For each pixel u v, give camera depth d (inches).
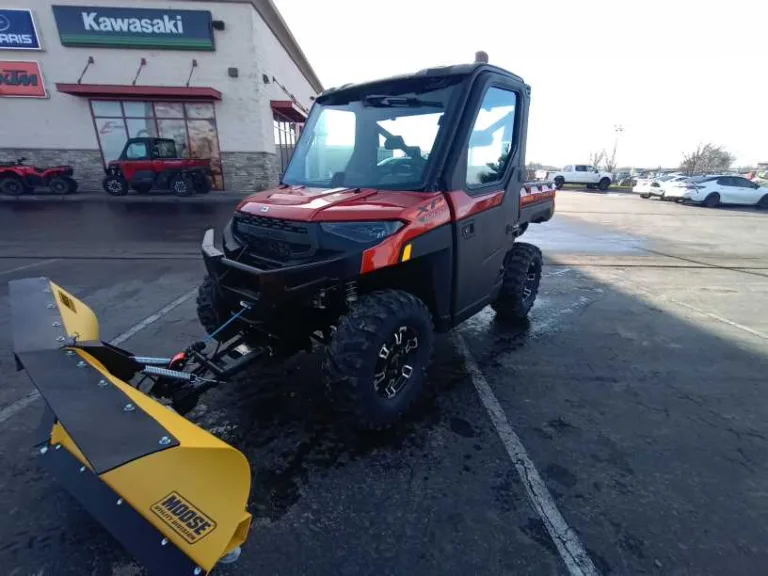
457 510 78.3
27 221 404.2
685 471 90.6
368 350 88.5
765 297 222.4
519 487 84.5
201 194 630.5
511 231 140.6
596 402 117.2
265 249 98.8
